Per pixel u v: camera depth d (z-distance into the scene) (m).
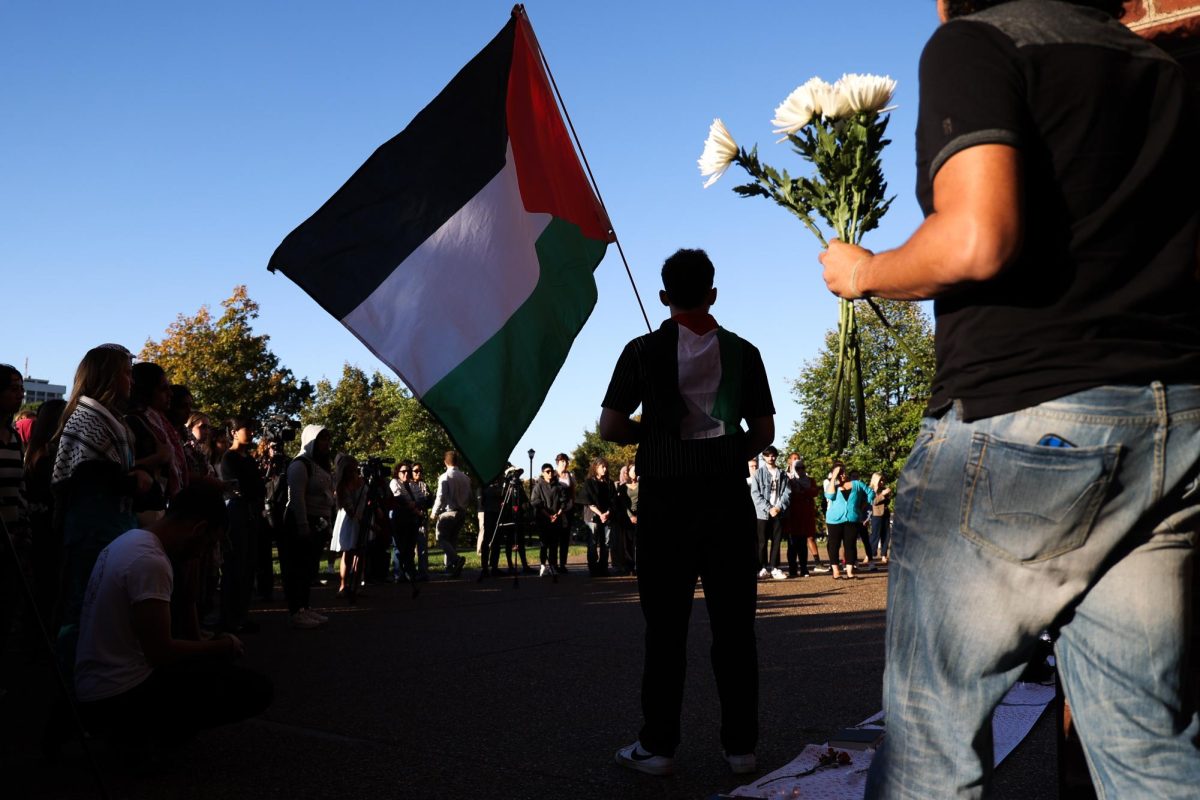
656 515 3.73
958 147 1.37
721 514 3.71
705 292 3.86
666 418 3.71
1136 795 1.38
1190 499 1.40
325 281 4.24
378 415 57.75
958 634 1.43
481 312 4.27
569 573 17.28
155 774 3.85
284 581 8.74
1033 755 3.77
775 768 3.80
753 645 3.77
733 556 3.71
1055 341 1.37
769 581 14.56
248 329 34.91
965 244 1.33
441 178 4.39
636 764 3.78
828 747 3.88
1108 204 1.38
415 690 5.55
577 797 3.47
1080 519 1.35
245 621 8.27
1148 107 1.44
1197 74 2.15
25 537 5.90
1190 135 1.45
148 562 3.91
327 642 7.62
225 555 8.14
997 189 1.33
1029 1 1.51
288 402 36.53
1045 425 1.36
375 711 4.99
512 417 4.23
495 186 4.43
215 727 4.22
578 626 8.59
